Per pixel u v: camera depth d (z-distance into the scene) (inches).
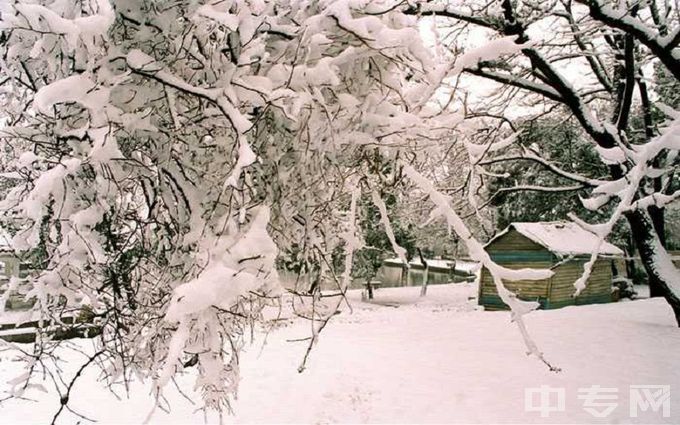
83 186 96.0
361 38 92.9
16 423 253.0
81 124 93.7
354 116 106.5
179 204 100.1
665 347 354.6
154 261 110.0
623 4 254.7
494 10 282.4
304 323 514.6
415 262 1772.9
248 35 89.4
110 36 91.4
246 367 355.3
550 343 381.1
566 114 418.9
